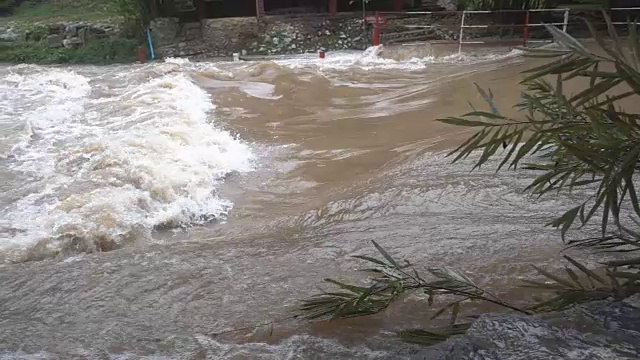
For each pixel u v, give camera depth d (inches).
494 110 119.2
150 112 432.1
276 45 729.0
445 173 285.6
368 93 502.3
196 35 741.3
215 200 297.6
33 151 356.5
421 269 184.9
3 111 451.8
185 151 350.3
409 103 463.8
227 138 384.2
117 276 190.1
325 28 754.8
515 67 545.3
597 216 217.6
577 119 113.0
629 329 97.3
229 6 800.9
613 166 98.0
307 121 428.8
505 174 276.2
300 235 227.9
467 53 646.5
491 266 181.6
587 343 92.5
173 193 293.1
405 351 126.5
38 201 279.7
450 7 780.6
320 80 543.2
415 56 653.3
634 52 99.8
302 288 175.3
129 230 257.1
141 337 148.8
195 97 482.6
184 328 152.9
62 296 176.4
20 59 708.0
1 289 183.3
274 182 320.2
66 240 243.9
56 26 767.7
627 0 647.1
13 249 233.1
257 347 138.9
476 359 91.0
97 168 319.6
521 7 702.5
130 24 743.1
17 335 152.4
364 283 176.1
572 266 174.4
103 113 442.6
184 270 193.6
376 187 277.3
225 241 225.6
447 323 144.3
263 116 442.6
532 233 208.5
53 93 516.4
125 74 593.0
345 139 385.4
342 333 142.8
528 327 97.8
